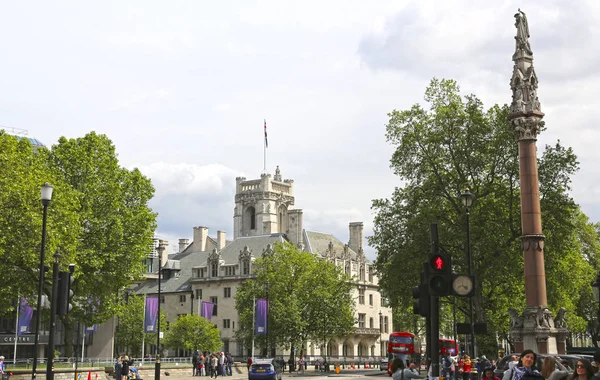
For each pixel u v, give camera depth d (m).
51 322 36.12
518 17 58.72
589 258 111.44
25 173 57.81
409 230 73.38
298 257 115.44
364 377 79.69
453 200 73.81
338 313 113.00
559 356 31.41
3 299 62.19
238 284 146.38
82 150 73.31
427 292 20.61
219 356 83.50
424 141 75.62
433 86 78.44
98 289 72.31
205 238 173.50
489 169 74.75
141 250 74.19
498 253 69.38
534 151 56.81
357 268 158.75
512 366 20.14
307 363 131.75
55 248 56.84
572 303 101.62
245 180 193.75
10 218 54.81
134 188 77.06
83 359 79.38
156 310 84.31
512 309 57.28
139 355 129.12
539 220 56.09
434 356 20.53
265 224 173.50
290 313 109.00
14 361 73.50
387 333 164.88
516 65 57.78
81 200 70.56
